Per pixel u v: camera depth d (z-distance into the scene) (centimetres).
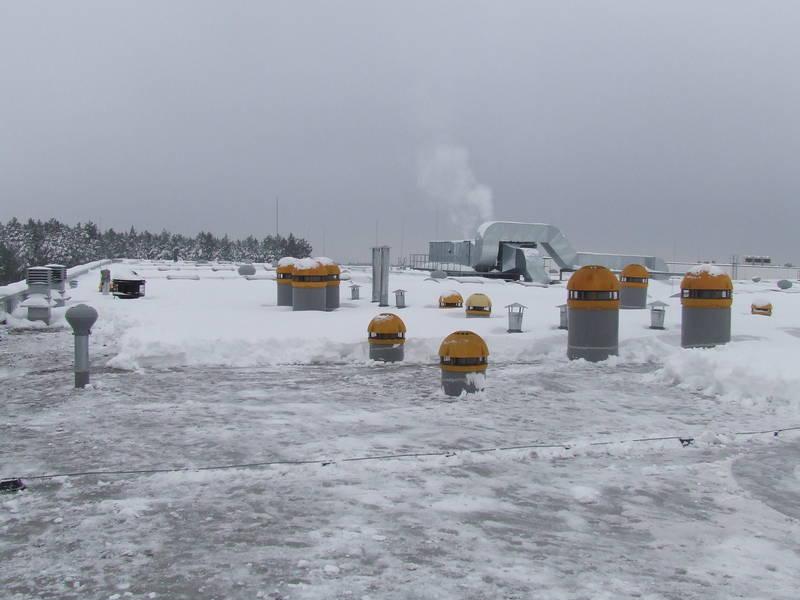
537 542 611
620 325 2206
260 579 528
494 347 1880
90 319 1332
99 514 668
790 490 766
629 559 577
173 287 3600
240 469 813
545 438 991
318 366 1684
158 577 531
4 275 10438
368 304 2839
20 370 1559
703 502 725
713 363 1409
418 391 1360
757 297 3538
